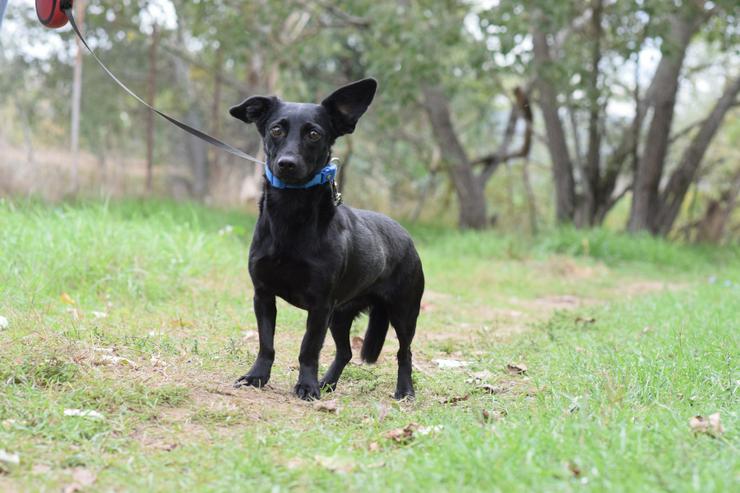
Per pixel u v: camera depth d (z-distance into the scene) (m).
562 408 2.05
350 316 2.41
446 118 7.04
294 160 2.16
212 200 7.02
